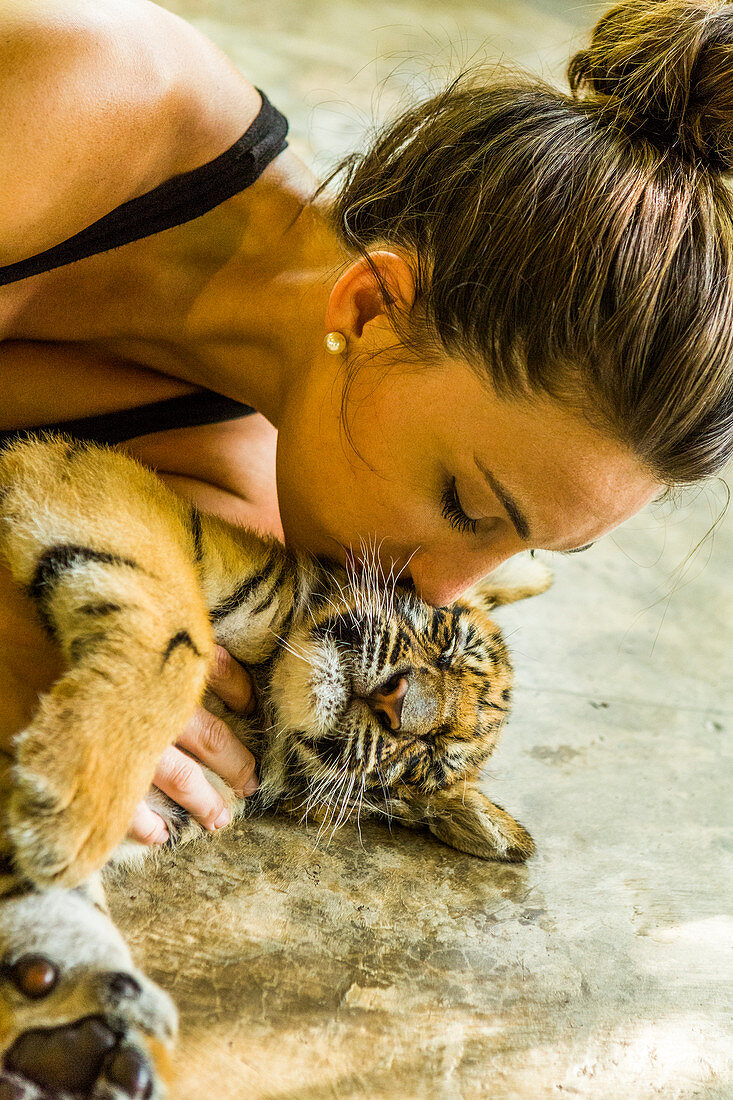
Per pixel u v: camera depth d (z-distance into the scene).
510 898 0.83
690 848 0.90
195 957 0.74
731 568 1.38
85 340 0.84
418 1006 0.74
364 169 0.80
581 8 1.06
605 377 0.68
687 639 1.18
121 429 0.86
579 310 0.68
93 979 0.62
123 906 0.76
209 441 0.89
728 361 0.69
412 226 0.74
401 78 2.19
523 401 0.70
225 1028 0.70
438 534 0.76
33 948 0.63
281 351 0.80
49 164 0.72
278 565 0.85
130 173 0.76
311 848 0.85
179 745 0.80
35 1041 0.61
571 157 0.70
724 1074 0.74
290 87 2.04
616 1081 0.73
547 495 0.72
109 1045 0.61
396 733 0.87
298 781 0.88
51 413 0.84
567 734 1.01
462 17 2.85
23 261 0.76
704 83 0.71
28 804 0.65
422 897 0.82
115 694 0.67
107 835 0.66
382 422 0.73
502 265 0.70
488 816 0.87
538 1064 0.73
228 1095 0.67
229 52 2.17
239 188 0.81
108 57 0.73
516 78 0.77
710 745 1.02
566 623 1.16
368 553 0.78
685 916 0.84
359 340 0.75
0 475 0.75
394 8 2.83
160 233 0.80
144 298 0.82
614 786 0.95
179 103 0.77
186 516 0.80
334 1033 0.72
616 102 0.73
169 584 0.73
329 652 0.86
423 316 0.72
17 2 0.73
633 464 0.71
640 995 0.78
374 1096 0.69
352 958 0.76
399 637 0.87
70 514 0.73
